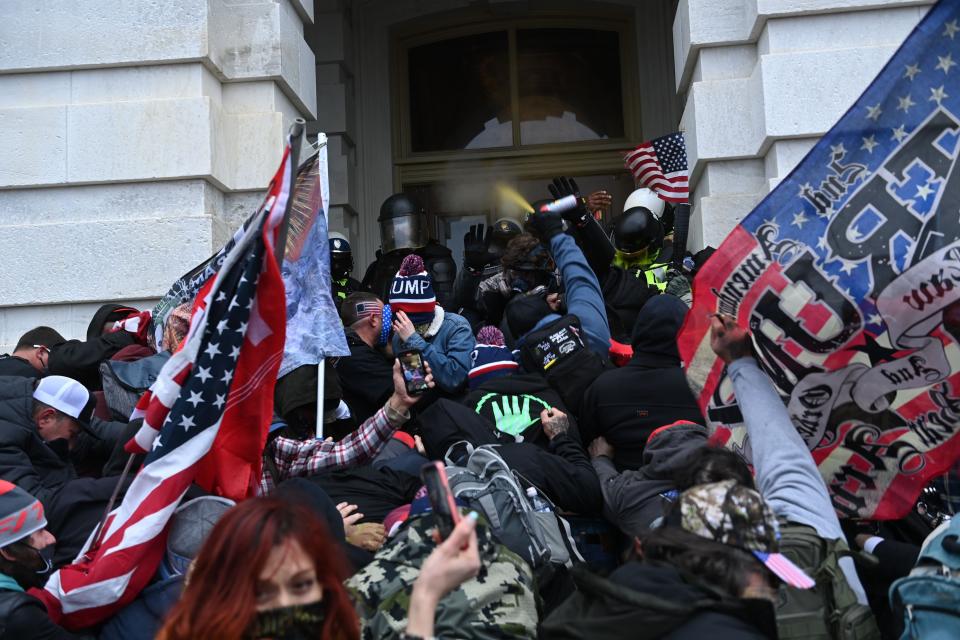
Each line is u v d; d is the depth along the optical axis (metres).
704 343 3.79
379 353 5.82
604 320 5.28
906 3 7.28
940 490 4.17
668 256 7.22
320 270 5.03
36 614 3.46
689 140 7.93
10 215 7.52
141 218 7.46
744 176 7.61
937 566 3.07
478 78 11.77
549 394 4.85
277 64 7.77
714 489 2.81
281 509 2.43
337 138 11.08
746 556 2.72
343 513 4.11
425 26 11.76
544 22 11.67
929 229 3.53
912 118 3.54
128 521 3.64
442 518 2.60
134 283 7.36
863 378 3.65
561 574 3.94
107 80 7.59
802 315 3.65
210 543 2.40
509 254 6.26
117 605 3.63
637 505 4.18
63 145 7.50
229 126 7.76
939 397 3.59
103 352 5.62
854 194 3.60
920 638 3.02
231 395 3.83
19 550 3.71
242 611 2.32
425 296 5.70
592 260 6.29
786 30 7.38
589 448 4.80
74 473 4.60
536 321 5.37
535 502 4.09
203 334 3.79
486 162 11.62
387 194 11.45
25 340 6.03
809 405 3.70
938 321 3.55
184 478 3.68
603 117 11.66
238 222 7.73
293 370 4.86
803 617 3.00
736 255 3.70
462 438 4.61
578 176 11.61
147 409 4.18
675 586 2.65
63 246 7.42
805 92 7.27
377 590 3.21
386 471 4.43
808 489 3.32
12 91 7.62
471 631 3.14
